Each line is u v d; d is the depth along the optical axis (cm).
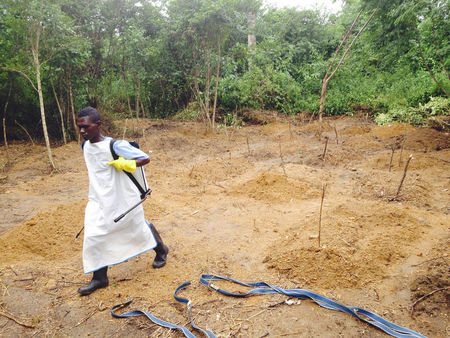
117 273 340
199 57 1127
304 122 1334
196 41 1062
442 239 360
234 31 1066
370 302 277
